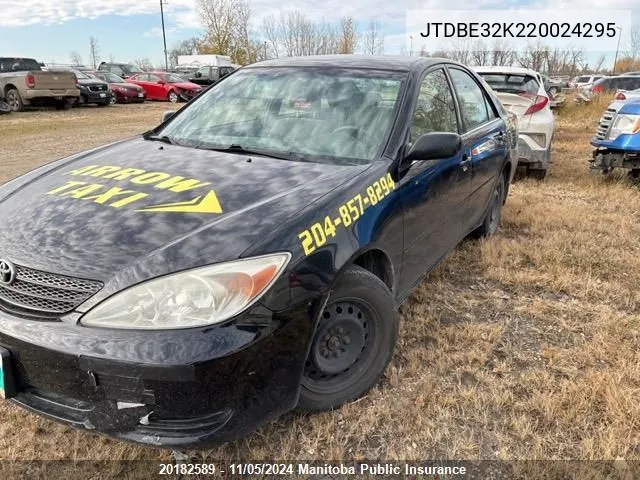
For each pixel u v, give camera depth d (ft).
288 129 9.75
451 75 12.46
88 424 6.28
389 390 8.66
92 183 8.18
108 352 5.90
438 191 10.41
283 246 6.62
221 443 6.36
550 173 25.81
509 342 10.14
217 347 5.97
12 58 60.64
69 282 6.33
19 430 7.80
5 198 8.44
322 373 7.82
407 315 11.02
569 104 56.44
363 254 8.39
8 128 43.29
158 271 6.17
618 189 21.77
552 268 13.38
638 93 23.20
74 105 65.72
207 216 6.98
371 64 10.87
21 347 6.29
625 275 13.30
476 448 7.52
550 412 8.07
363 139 9.25
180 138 10.37
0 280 6.73
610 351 9.74
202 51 156.25
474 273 13.35
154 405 6.01
